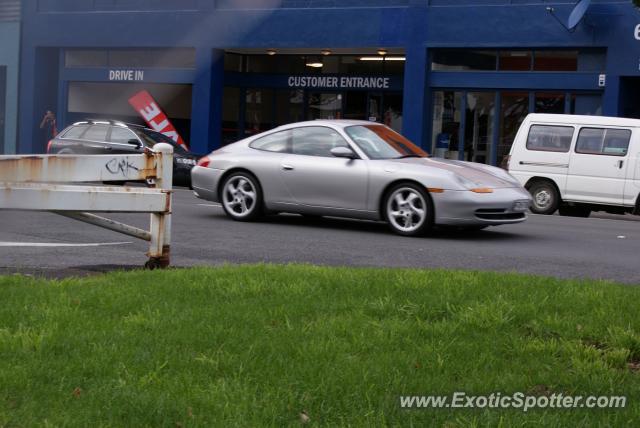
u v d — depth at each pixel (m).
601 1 28.48
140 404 4.68
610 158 21.98
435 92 31.97
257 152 15.70
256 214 15.61
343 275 8.33
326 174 14.80
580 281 8.51
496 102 30.95
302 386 5.04
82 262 10.59
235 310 6.84
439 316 6.82
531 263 11.66
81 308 6.91
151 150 9.19
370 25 32.47
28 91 40.97
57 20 39.88
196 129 36.62
